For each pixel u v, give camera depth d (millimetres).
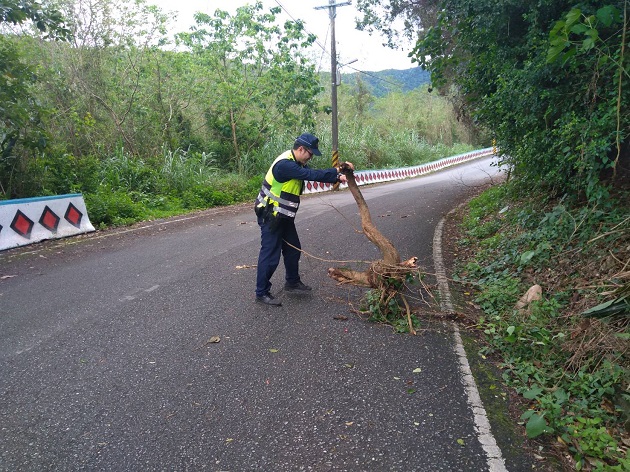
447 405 3170
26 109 9406
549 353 3740
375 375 3541
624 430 2900
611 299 3838
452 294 5332
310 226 9406
